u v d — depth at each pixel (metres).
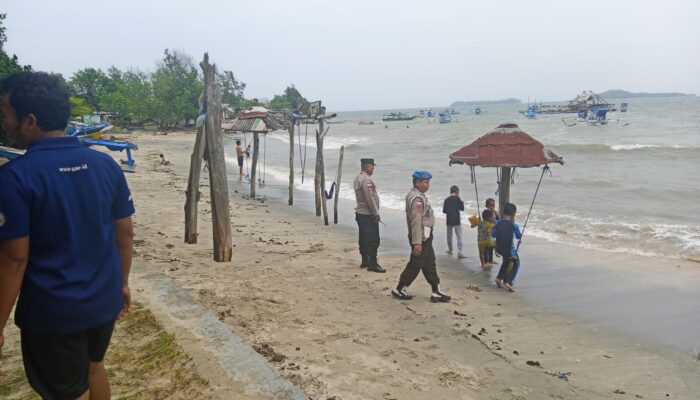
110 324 2.28
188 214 9.52
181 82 79.94
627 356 5.98
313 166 29.55
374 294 7.60
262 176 25.42
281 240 11.60
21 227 1.91
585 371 5.54
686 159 25.83
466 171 24.33
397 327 6.23
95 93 87.62
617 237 11.87
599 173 21.89
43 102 2.04
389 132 70.19
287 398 3.05
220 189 8.24
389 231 13.20
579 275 9.30
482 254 9.96
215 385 3.20
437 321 6.70
